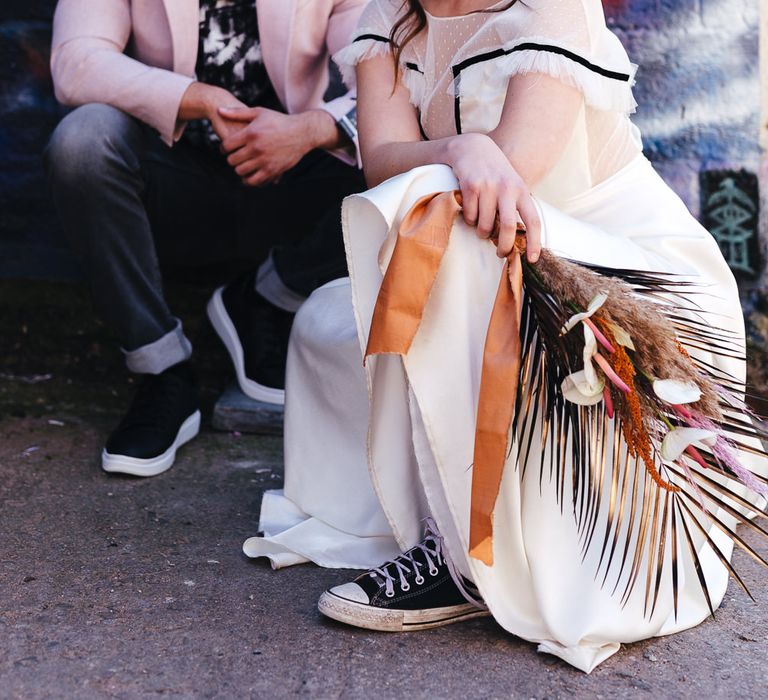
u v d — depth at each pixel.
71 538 2.13
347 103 2.72
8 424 2.82
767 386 2.97
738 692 1.56
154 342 2.65
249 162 2.61
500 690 1.56
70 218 2.55
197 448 2.71
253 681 1.58
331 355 2.05
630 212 1.96
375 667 1.62
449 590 1.76
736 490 1.96
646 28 2.93
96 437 2.76
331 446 2.11
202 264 3.10
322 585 1.93
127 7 2.74
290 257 2.84
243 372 2.88
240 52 2.76
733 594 1.91
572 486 1.67
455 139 1.73
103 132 2.49
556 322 1.54
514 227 1.58
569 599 1.66
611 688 1.57
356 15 2.73
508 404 1.54
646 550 1.69
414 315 1.58
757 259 2.97
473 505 1.58
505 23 1.84
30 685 1.56
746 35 2.88
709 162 2.97
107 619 1.78
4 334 3.27
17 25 3.20
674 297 1.81
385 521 2.03
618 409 1.54
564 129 1.80
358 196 1.66
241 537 2.17
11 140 3.26
